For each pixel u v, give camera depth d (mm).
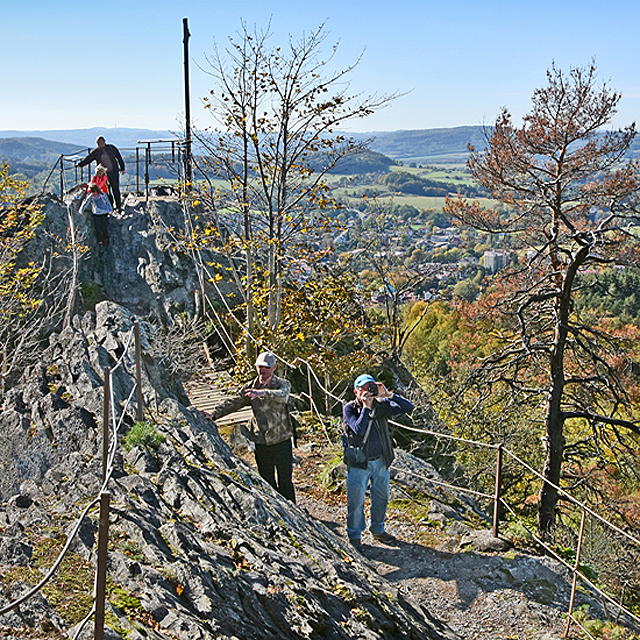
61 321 14938
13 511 4645
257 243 14492
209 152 14250
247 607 4004
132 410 7020
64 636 3133
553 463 16484
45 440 6180
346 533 7445
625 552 15461
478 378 17750
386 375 19828
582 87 14844
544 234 16828
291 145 13977
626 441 17453
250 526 5402
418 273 25453
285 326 14078
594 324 19266
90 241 18562
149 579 3812
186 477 5641
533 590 6297
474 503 9414
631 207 15008
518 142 15656
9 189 17328
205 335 16891
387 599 5441
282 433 7008
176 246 17906
